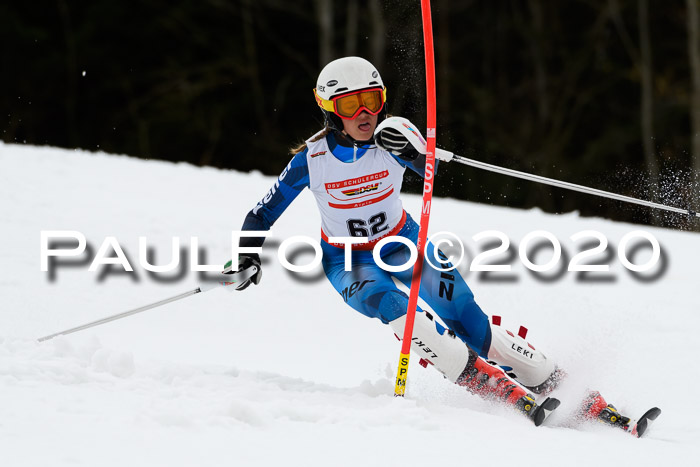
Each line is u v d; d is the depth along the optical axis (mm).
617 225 37219
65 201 31672
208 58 86500
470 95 84562
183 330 20438
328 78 13695
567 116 85188
